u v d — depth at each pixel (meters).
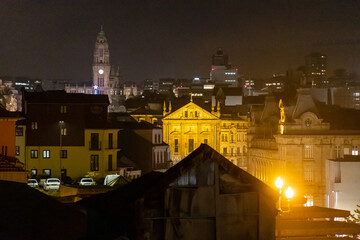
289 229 28.34
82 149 105.94
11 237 17.41
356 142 136.62
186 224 20.89
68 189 55.88
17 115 54.91
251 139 163.00
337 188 96.75
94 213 21.56
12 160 42.53
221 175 21.45
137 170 122.00
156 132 136.88
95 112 107.62
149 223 20.61
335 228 28.88
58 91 111.19
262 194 21.72
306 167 135.50
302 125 136.25
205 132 184.38
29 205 19.28
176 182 20.91
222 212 21.25
